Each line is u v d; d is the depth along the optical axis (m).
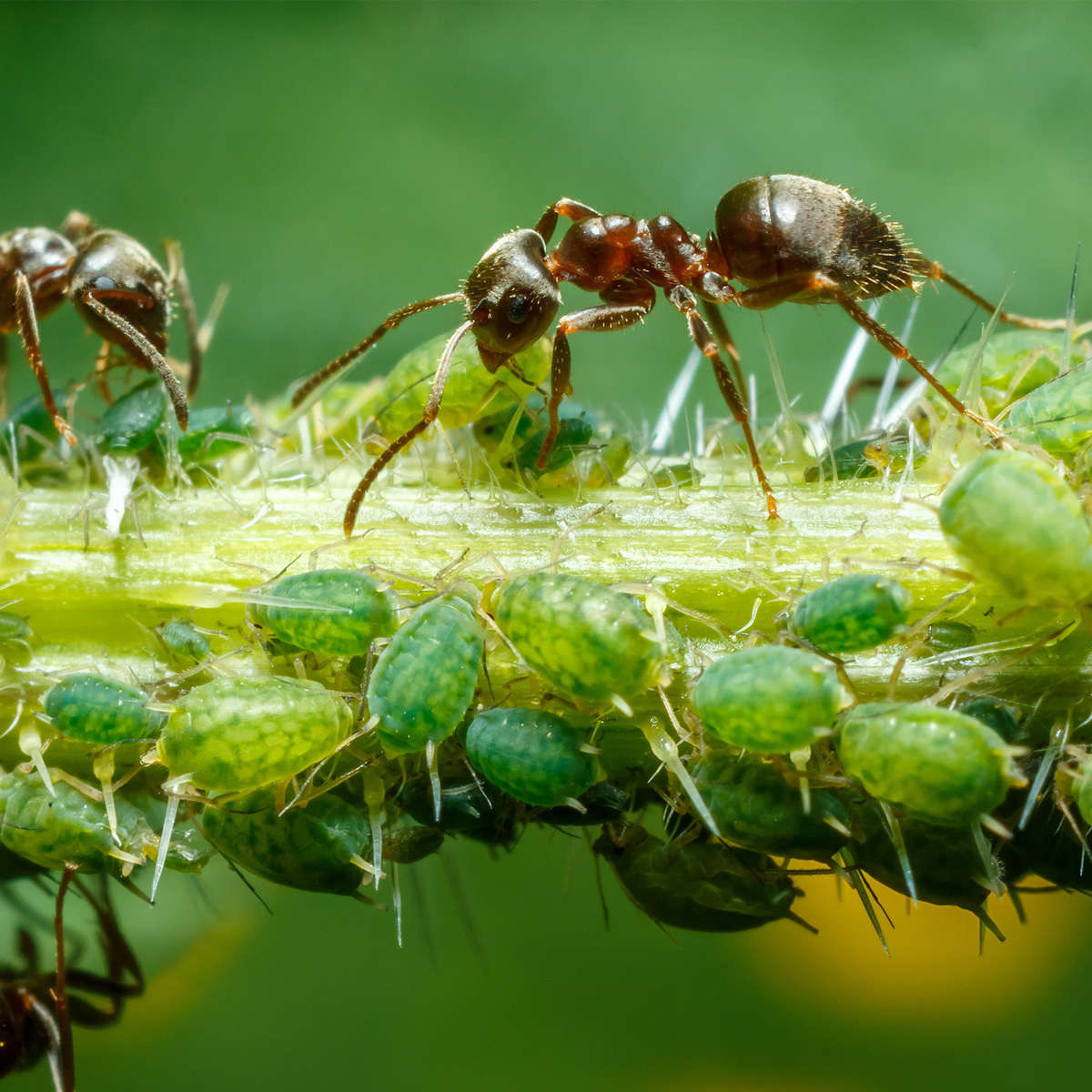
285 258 0.13
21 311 0.06
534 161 0.14
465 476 0.06
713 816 0.05
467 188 0.14
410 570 0.05
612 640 0.05
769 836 0.05
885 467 0.05
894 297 0.06
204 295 0.13
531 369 0.06
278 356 0.12
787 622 0.05
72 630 0.05
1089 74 0.15
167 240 0.06
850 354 0.06
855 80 0.15
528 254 0.06
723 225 0.06
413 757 0.05
